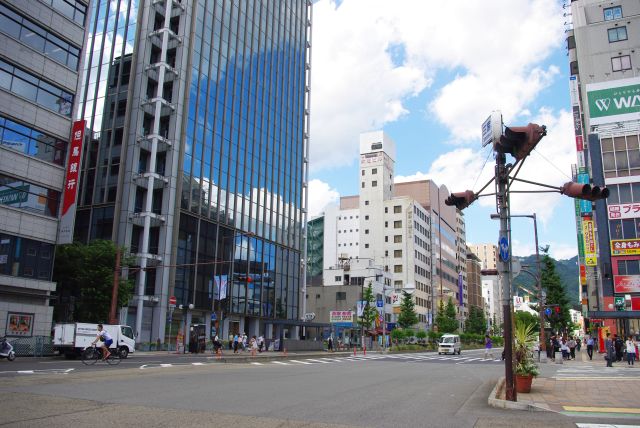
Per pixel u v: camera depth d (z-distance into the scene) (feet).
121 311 148.05
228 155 194.59
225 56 198.29
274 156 227.61
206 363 93.71
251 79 214.90
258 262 206.80
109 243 131.85
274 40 237.04
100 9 181.98
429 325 324.60
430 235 384.68
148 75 169.17
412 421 31.53
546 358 114.62
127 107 165.58
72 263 123.65
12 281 101.45
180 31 177.27
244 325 202.08
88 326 97.40
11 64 104.17
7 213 101.96
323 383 57.21
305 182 257.75
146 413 31.60
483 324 416.87
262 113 221.05
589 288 180.55
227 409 34.55
